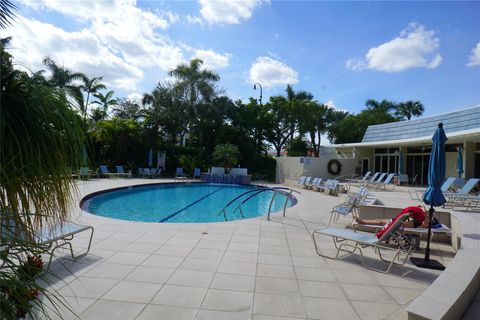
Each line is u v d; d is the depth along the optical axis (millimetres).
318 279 4031
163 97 25422
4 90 1434
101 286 3564
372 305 3340
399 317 3074
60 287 3486
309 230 6832
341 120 35719
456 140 15984
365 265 4621
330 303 3363
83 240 5395
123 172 21125
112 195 13883
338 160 23438
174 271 4109
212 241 5637
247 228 6793
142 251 4906
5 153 1391
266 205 13328
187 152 26922
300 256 4965
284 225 7277
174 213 11062
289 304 3307
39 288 1677
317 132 33312
